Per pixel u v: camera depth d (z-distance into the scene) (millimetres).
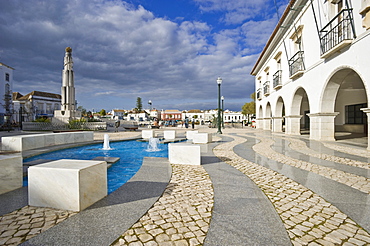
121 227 2230
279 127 18781
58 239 1994
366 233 2158
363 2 7312
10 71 38844
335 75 9516
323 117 10641
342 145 8875
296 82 13617
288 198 3117
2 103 36469
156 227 2248
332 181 3957
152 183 3793
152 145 10188
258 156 6645
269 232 2172
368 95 7262
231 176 4312
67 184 2607
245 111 49625
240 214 2582
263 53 21328
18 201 2910
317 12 10852
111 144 10469
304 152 7328
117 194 3211
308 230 2215
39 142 8039
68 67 23312
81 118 23156
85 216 2471
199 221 2396
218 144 9852
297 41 13180
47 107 57250
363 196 3191
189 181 3947
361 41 7531
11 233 2084
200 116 91938
